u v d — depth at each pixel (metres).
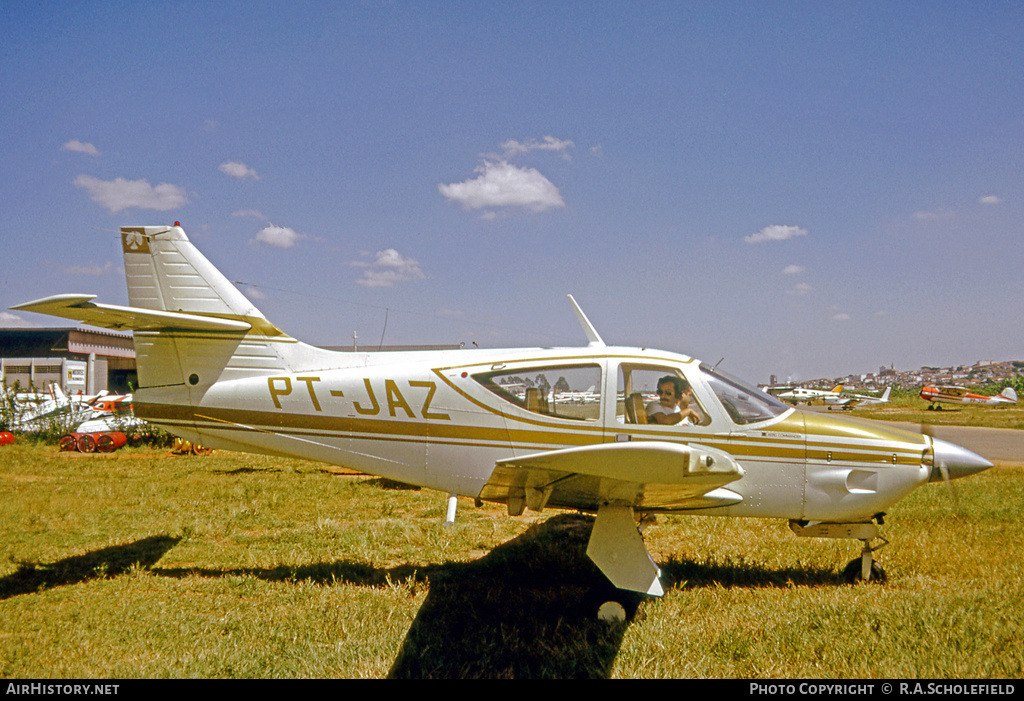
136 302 6.11
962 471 5.36
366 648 4.06
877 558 6.11
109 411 21.17
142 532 7.30
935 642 3.97
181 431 6.09
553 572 5.86
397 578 5.75
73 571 5.89
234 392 5.95
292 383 5.89
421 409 5.69
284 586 5.44
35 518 7.86
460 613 4.82
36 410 19.48
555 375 5.57
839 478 5.35
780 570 5.89
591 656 4.01
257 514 8.28
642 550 5.07
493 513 8.55
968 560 5.91
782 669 3.79
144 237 6.10
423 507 8.93
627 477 4.42
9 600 5.11
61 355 39.91
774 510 5.47
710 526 7.56
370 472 5.85
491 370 5.64
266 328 6.00
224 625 4.51
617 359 5.55
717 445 5.40
